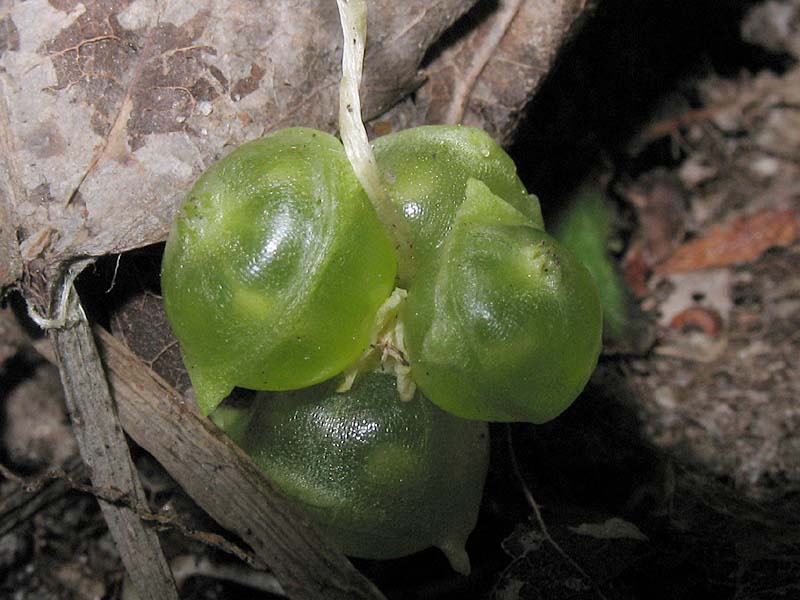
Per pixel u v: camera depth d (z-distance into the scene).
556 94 0.05
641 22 0.05
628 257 0.05
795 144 0.05
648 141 0.05
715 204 0.05
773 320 0.05
